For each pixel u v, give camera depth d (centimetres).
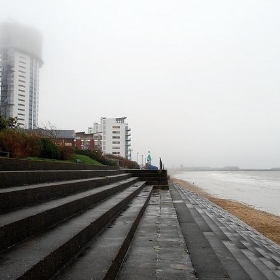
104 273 347
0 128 2008
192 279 409
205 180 8431
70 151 2350
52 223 479
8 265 285
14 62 12862
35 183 729
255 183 6900
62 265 362
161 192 1905
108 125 13500
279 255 848
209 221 1212
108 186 1152
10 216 397
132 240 618
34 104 13812
